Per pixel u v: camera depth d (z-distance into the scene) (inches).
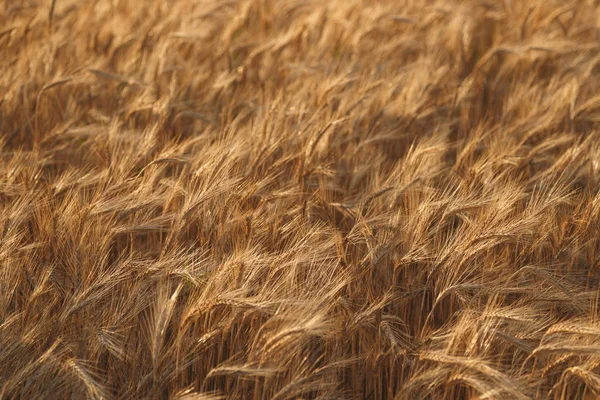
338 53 389.4
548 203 209.8
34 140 285.7
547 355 173.5
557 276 204.5
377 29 420.8
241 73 342.3
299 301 161.9
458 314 190.2
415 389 169.6
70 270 192.5
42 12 393.4
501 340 174.9
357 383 190.4
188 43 375.9
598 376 155.6
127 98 319.6
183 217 197.5
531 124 288.2
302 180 232.5
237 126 300.7
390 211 216.2
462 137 329.7
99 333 169.3
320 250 194.1
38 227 210.1
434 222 221.0
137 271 192.9
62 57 357.1
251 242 199.9
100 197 208.1
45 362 161.8
